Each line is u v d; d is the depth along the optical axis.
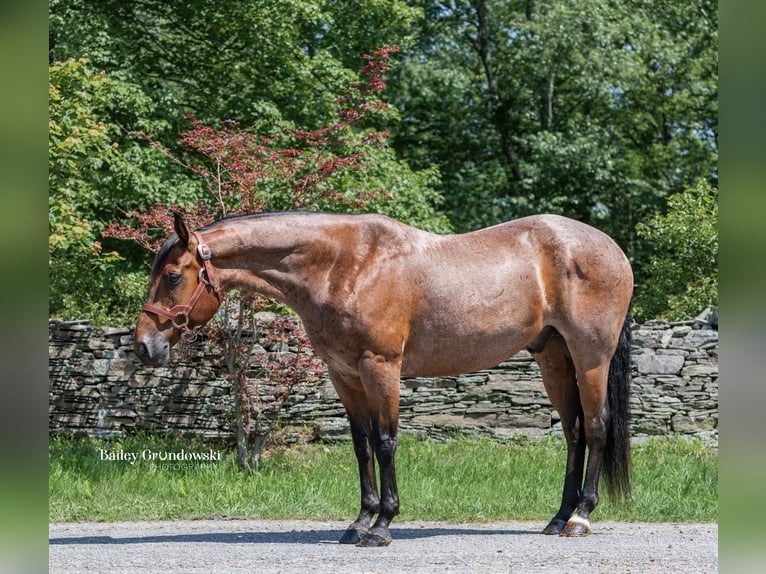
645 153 26.05
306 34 19.73
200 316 6.72
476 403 12.47
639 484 9.56
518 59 23.72
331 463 11.16
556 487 9.65
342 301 6.72
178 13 18.27
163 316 6.64
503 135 24.95
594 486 7.38
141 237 11.18
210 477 10.23
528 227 7.41
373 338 6.72
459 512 8.55
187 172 17.00
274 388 11.84
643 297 20.50
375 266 6.81
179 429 12.27
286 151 11.59
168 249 6.70
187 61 18.86
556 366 7.72
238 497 9.21
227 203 11.42
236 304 11.33
